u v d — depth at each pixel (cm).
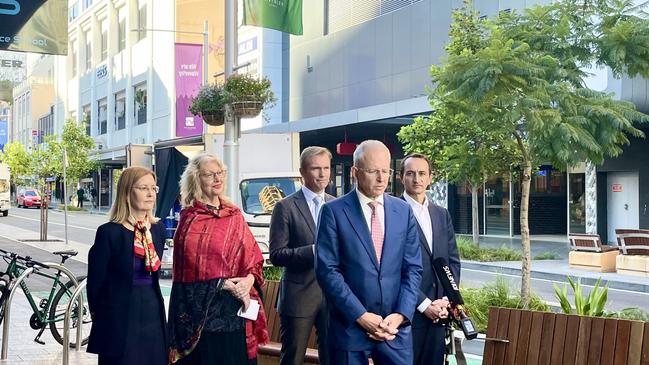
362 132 3781
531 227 3381
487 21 1357
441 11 3312
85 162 5681
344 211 534
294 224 671
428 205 638
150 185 602
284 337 672
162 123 5778
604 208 2941
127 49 6569
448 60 1242
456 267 637
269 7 1688
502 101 1172
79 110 8156
